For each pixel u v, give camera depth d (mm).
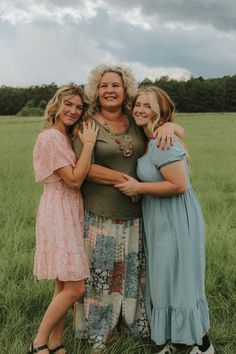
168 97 3822
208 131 27562
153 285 3842
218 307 4426
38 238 3729
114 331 4102
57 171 3656
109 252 3920
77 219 3764
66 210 3695
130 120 3928
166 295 3812
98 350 3896
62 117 3711
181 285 3750
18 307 4340
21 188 9867
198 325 3742
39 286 4648
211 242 5816
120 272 3992
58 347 3887
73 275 3607
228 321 4289
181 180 3676
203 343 3828
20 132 27375
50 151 3613
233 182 10570
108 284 3977
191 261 3756
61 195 3715
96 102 3910
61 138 3652
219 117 44688
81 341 4074
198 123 35125
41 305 4484
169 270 3777
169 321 3846
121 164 3844
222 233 6184
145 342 4105
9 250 5621
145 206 3873
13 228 6605
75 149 3766
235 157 15516
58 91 3707
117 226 3918
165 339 3848
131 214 3924
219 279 5059
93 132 3709
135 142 3861
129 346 3881
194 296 3766
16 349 3756
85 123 3758
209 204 8406
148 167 3777
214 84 80562
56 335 3889
